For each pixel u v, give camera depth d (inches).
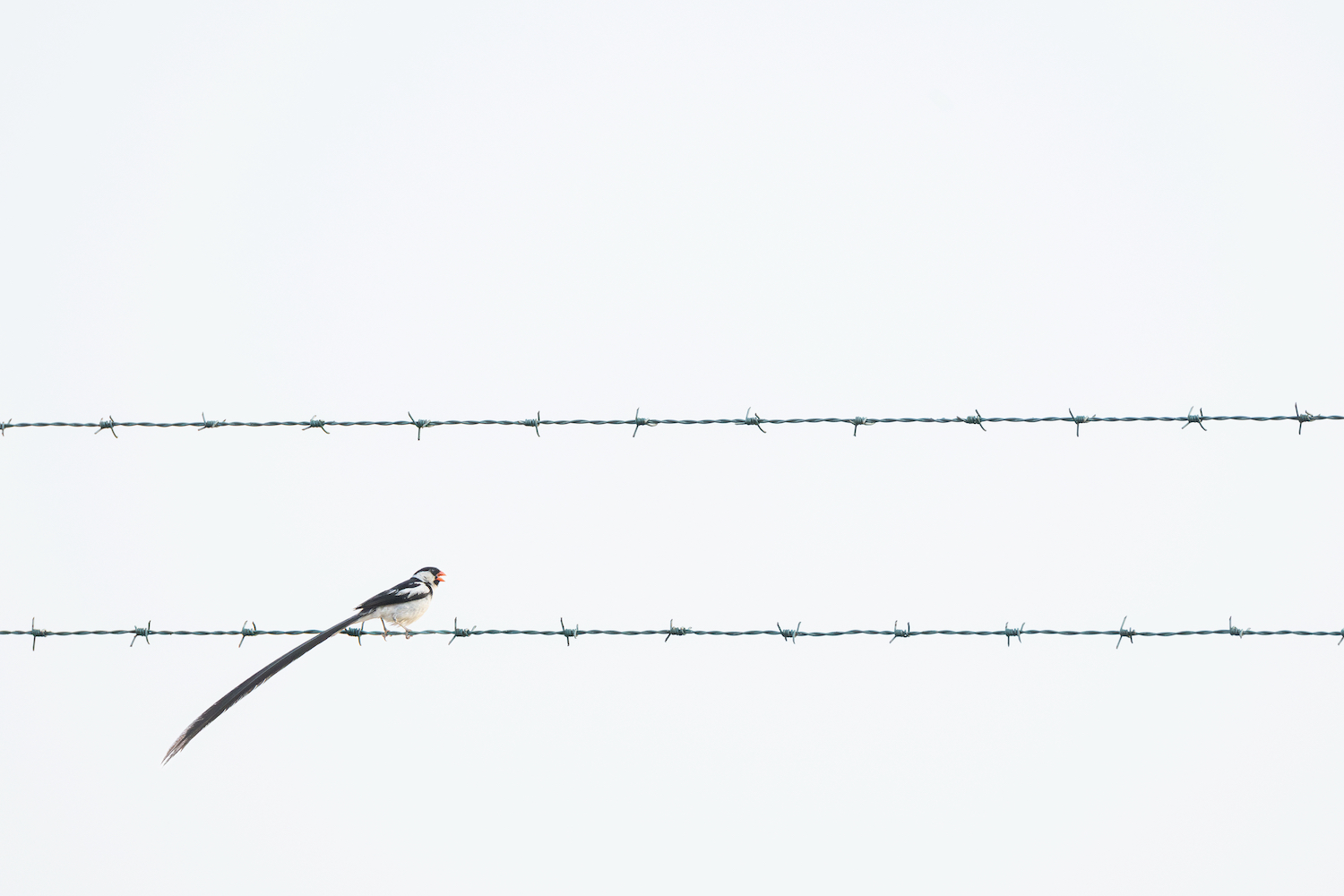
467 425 468.4
